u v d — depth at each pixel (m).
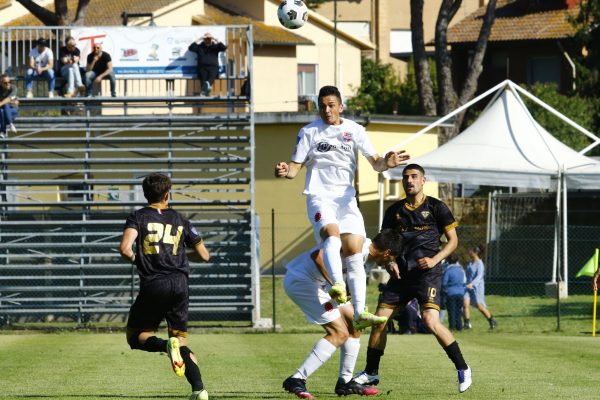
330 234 30.22
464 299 70.75
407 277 32.81
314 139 30.92
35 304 75.81
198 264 75.50
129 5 142.12
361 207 108.94
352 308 31.70
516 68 171.38
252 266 75.19
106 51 82.19
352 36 165.00
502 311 80.19
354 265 30.77
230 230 77.75
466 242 103.56
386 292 33.03
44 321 75.94
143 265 28.58
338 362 44.25
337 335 31.03
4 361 44.75
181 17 141.62
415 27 129.62
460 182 87.88
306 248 106.00
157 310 28.78
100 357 46.88
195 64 82.06
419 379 36.81
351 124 31.05
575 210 103.44
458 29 176.38
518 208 100.75
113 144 97.69
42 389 33.88
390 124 113.44
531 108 141.25
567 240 92.19
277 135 107.00
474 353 48.34
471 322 74.50
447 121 126.38
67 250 78.06
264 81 144.50
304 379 30.92
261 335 65.94
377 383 33.28
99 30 82.31
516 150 93.56
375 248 31.66
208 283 76.56
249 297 75.12
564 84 167.50
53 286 75.38
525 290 94.31
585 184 87.19
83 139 78.69
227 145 95.75
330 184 31.00
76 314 75.75
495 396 31.28
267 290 91.62
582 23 155.88
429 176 87.69
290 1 42.12
